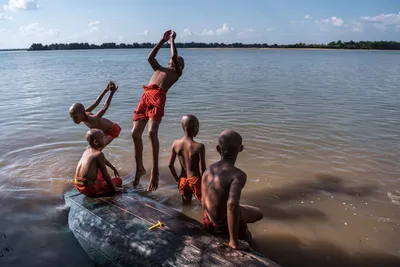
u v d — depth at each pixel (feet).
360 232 15.05
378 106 41.16
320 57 210.59
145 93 18.57
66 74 96.89
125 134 29.68
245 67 115.96
